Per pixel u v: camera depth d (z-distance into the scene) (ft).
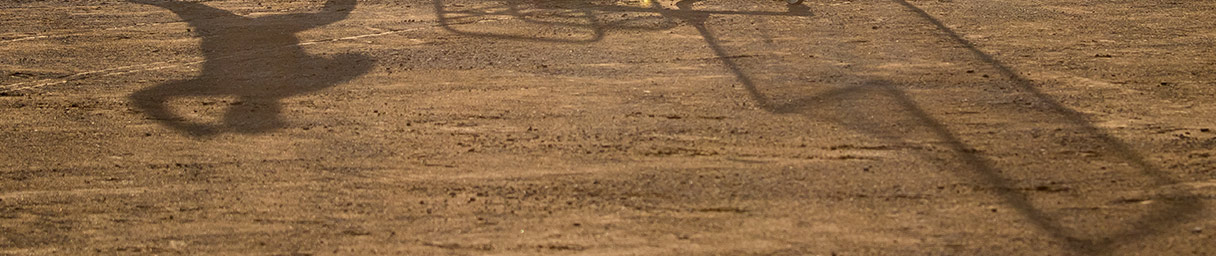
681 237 18.17
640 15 34.65
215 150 22.93
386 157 22.13
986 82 26.45
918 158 21.29
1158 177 20.24
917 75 27.09
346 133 23.63
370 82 27.50
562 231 18.53
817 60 28.66
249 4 37.40
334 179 21.12
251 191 20.70
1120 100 24.93
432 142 22.89
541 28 33.06
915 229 18.21
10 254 18.69
